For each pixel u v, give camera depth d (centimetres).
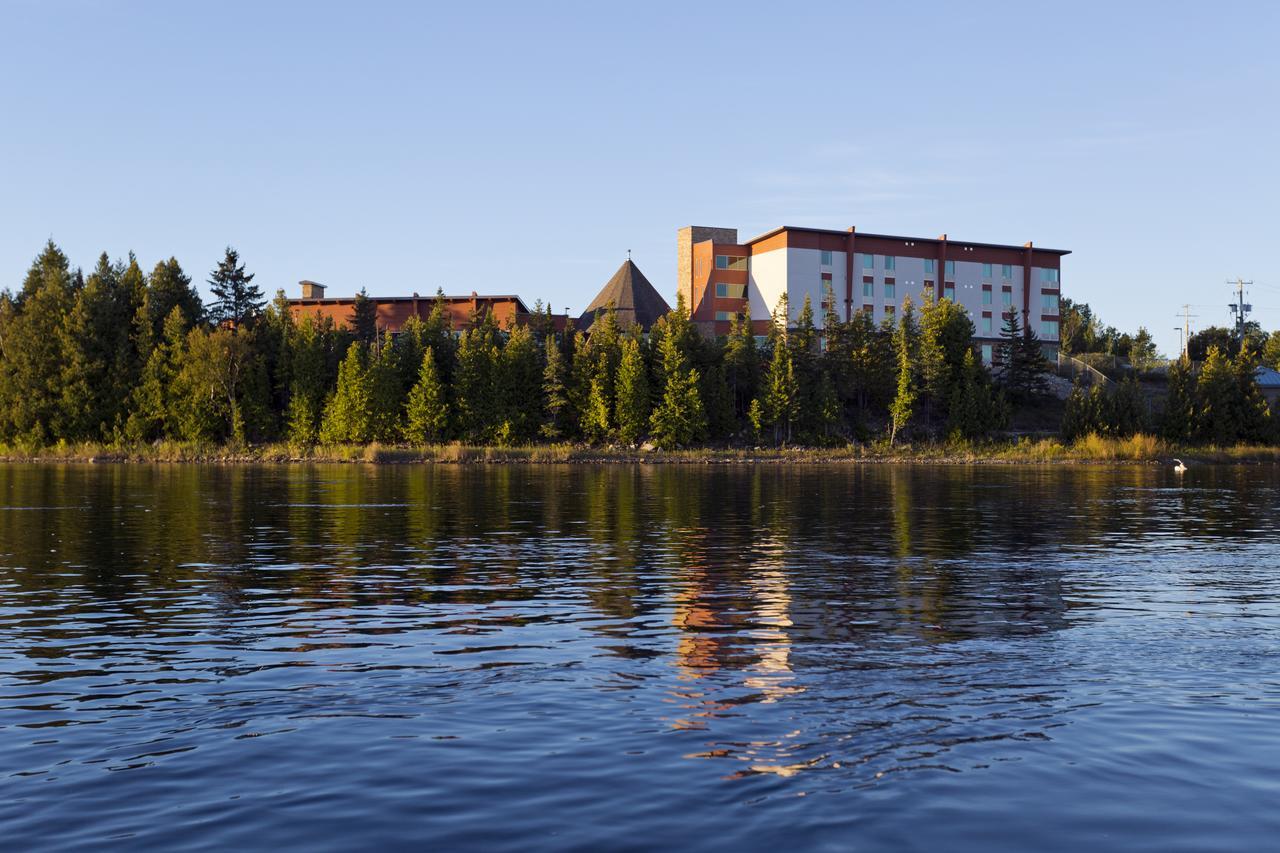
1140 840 672
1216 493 4381
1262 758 830
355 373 9325
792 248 10931
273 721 944
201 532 2616
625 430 9300
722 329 11431
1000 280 11719
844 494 4200
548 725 927
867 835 680
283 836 685
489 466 7300
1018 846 662
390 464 7550
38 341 9356
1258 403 9681
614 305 10244
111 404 9438
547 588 1719
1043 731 902
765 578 1831
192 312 10319
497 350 9619
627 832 686
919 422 9919
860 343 9844
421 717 955
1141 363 12644
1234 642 1275
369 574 1880
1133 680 1084
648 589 1706
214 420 9356
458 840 677
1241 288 14862
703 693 1034
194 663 1177
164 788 773
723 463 7825
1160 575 1873
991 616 1456
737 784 773
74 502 3619
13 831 693
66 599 1605
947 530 2717
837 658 1193
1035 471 6575
